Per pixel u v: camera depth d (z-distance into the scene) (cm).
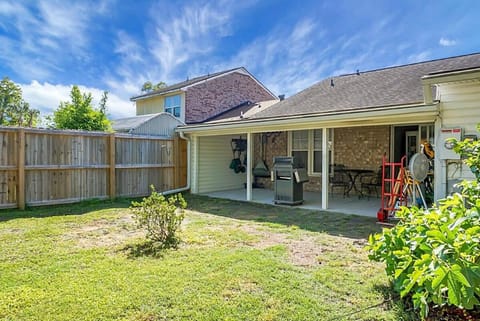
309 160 1210
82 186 890
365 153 1081
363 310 291
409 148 1026
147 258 425
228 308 293
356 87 1048
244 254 444
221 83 1633
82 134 888
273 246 487
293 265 403
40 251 456
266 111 1120
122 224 636
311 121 782
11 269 384
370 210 808
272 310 290
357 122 749
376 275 370
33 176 803
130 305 296
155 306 296
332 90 1103
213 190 1223
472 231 244
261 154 1346
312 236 553
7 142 764
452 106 600
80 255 437
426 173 636
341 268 394
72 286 335
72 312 284
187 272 375
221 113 1609
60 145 848
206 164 1197
